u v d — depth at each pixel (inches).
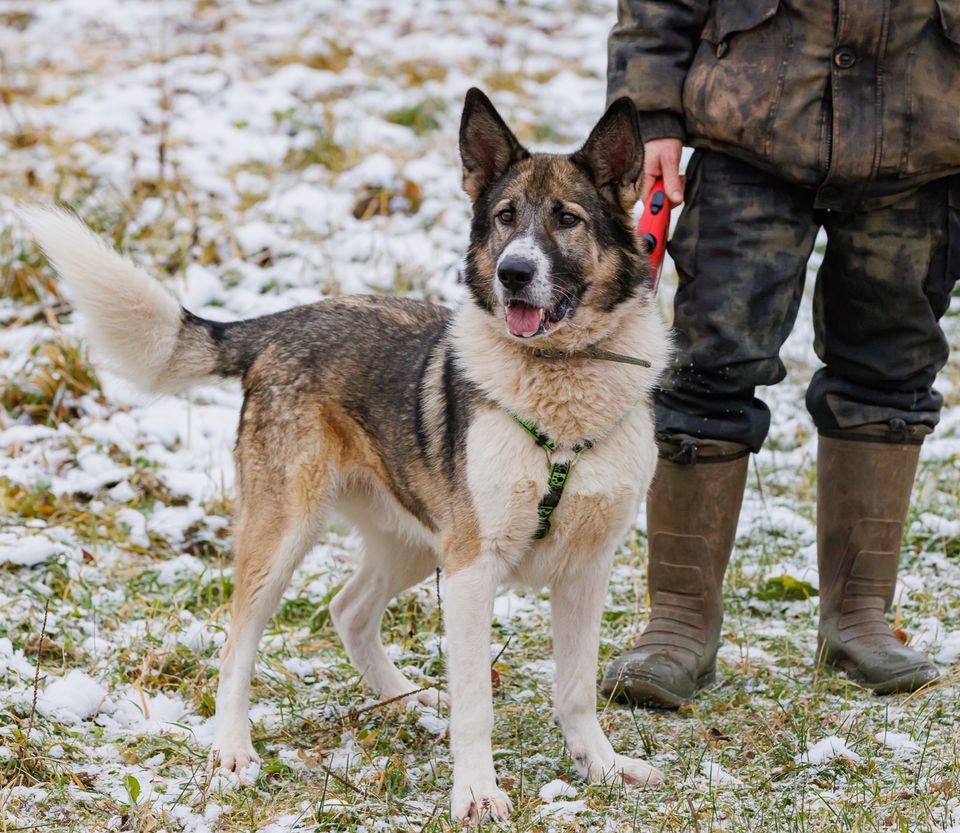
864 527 190.7
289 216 356.2
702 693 183.9
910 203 177.0
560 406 153.4
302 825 141.0
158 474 252.7
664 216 180.1
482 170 171.5
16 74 464.1
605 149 163.8
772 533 243.3
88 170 368.2
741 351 177.2
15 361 285.9
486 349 158.7
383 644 204.2
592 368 154.2
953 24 167.3
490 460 153.4
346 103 434.6
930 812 138.2
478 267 166.2
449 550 158.1
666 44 179.5
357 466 180.9
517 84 463.5
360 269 333.1
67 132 401.4
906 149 168.6
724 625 210.5
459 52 495.2
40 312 307.6
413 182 370.9
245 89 438.3
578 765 158.1
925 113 168.1
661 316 171.3
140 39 507.2
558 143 420.2
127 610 204.1
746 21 171.2
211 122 407.2
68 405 273.4
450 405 162.7
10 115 408.2
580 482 154.5
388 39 510.6
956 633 198.1
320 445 177.5
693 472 184.1
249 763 159.6
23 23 538.0
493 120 169.0
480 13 556.1
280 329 184.9
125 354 187.2
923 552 231.3
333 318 183.3
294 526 175.6
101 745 159.6
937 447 271.4
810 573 223.8
